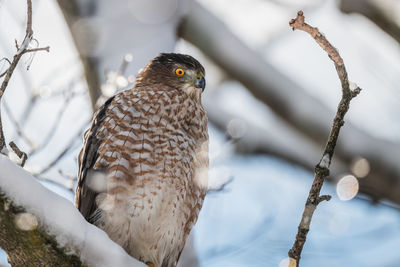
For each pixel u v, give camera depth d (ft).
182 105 31.78
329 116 45.70
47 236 20.35
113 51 37.65
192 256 35.27
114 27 38.04
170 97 31.60
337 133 22.67
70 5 37.81
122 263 21.63
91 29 37.70
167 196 29.89
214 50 45.42
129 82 35.63
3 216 19.76
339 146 44.75
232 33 45.91
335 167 45.06
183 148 30.83
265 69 46.16
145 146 29.81
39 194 20.30
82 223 21.21
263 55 47.06
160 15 39.42
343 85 22.61
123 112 30.32
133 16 38.45
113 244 21.72
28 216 19.90
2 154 20.57
